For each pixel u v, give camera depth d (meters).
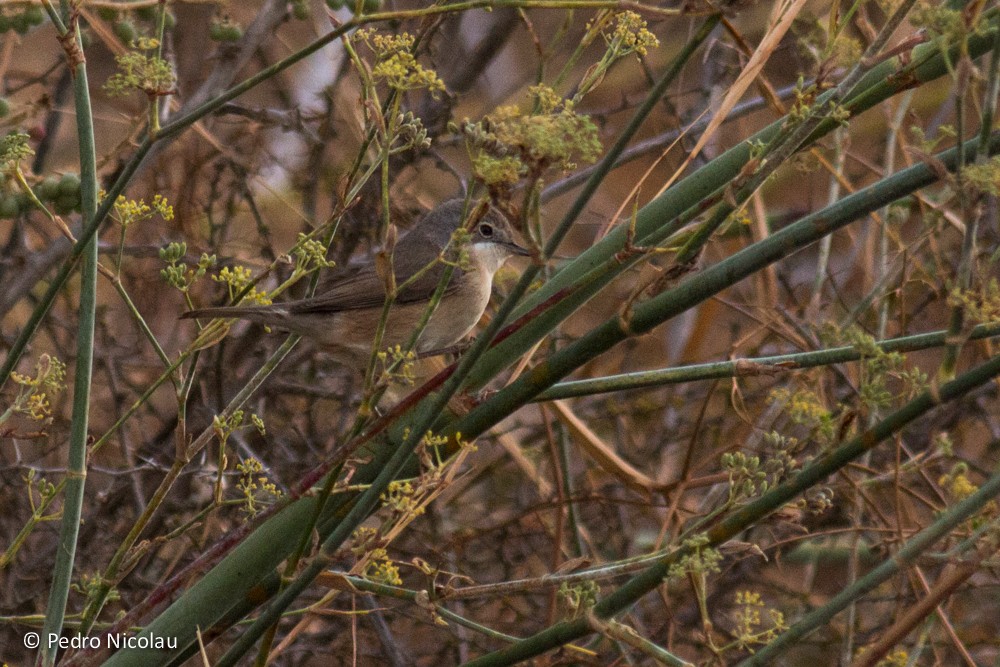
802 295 9.91
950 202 4.53
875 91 4.54
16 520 8.32
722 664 4.79
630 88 10.58
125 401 9.08
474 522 9.43
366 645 8.73
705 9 3.62
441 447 4.75
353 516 4.09
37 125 6.83
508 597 8.59
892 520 7.26
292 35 10.05
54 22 4.60
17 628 7.71
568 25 5.38
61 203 5.70
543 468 9.38
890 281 7.10
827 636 8.38
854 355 4.51
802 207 10.43
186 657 5.26
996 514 4.49
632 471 7.20
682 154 8.01
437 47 9.11
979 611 8.44
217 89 8.03
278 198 8.71
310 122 8.96
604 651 7.93
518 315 5.00
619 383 4.66
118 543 8.14
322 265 4.89
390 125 4.15
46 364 4.89
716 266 4.32
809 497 5.20
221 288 8.66
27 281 8.05
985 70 7.48
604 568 4.49
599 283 4.98
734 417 9.47
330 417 9.94
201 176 8.93
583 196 3.68
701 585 5.08
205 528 8.03
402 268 7.16
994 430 9.22
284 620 8.20
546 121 3.46
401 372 4.70
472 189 4.09
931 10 3.71
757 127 10.01
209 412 8.71
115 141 9.66
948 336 3.84
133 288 9.24
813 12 7.77
